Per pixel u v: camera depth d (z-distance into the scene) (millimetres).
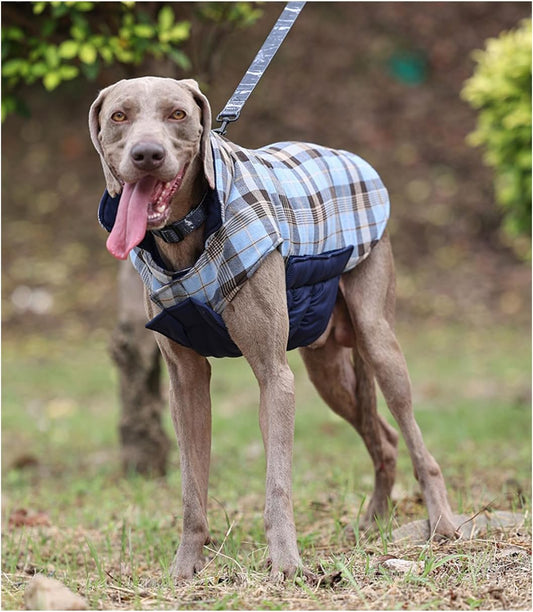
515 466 8281
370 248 5773
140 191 4465
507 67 9602
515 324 15664
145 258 4938
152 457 8828
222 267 4777
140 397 8797
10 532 7004
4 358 14719
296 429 10828
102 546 6504
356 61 21297
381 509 6246
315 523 6652
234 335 4926
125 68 8328
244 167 4969
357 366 6305
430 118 20344
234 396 12680
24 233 18203
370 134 19891
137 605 4406
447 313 16109
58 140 20250
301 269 5121
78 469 9617
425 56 21422
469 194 18781
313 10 22266
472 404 11484
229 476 8516
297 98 20469
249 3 8703
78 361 14570
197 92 4625
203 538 5254
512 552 5035
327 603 4328
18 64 7711
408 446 5871
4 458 10164
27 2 7992
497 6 22141
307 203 5289
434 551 5227
